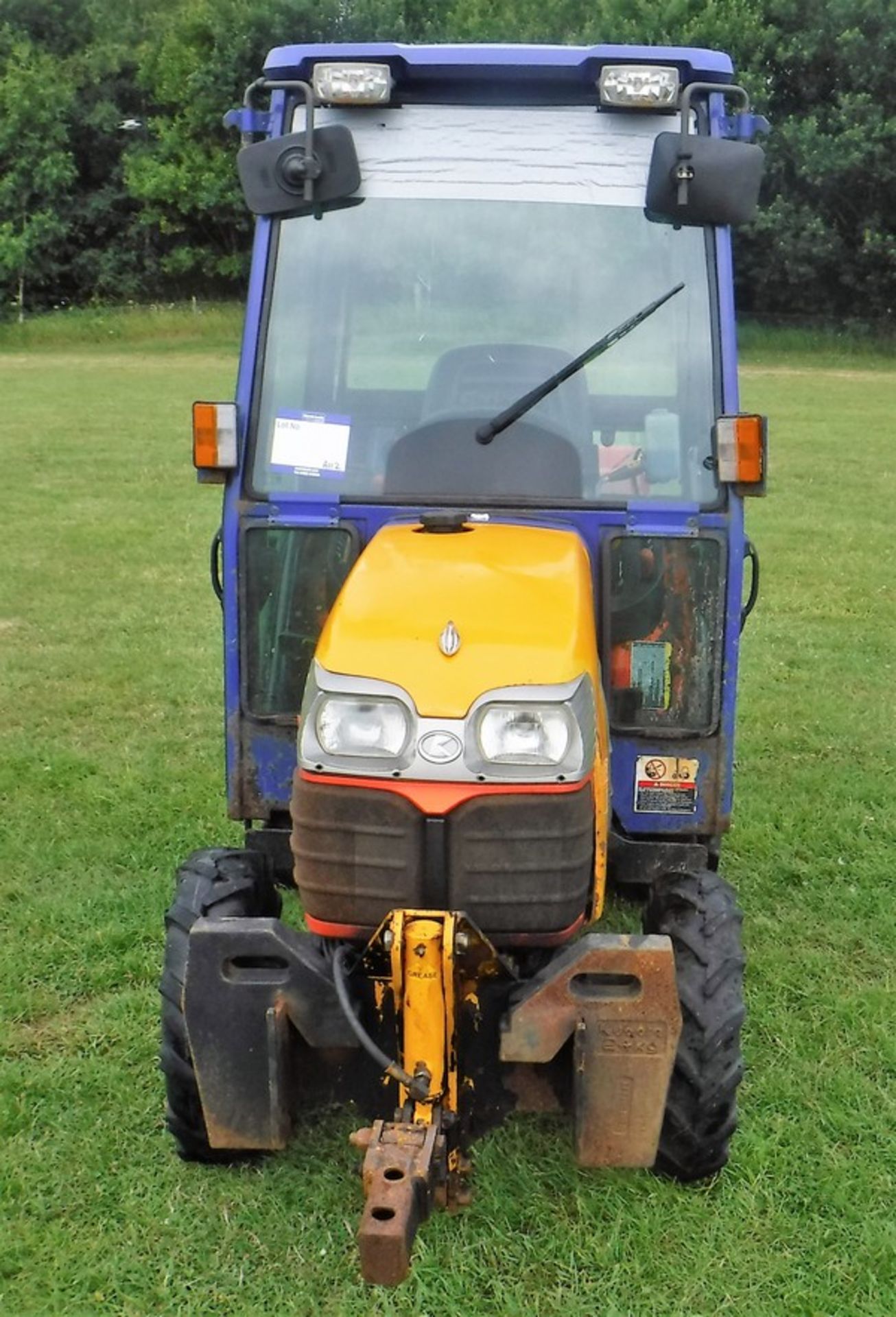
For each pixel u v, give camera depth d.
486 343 3.77
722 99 3.74
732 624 3.69
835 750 6.59
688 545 3.65
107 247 41.72
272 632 3.77
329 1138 3.59
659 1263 3.18
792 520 12.20
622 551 3.66
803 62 33.31
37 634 8.38
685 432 3.72
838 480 14.42
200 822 5.58
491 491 3.70
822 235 33.12
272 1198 3.38
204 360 30.25
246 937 3.03
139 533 11.41
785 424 19.33
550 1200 3.39
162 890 5.00
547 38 37.66
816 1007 4.30
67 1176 3.47
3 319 38.28
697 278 3.73
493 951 2.88
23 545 10.90
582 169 3.76
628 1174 3.46
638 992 2.93
